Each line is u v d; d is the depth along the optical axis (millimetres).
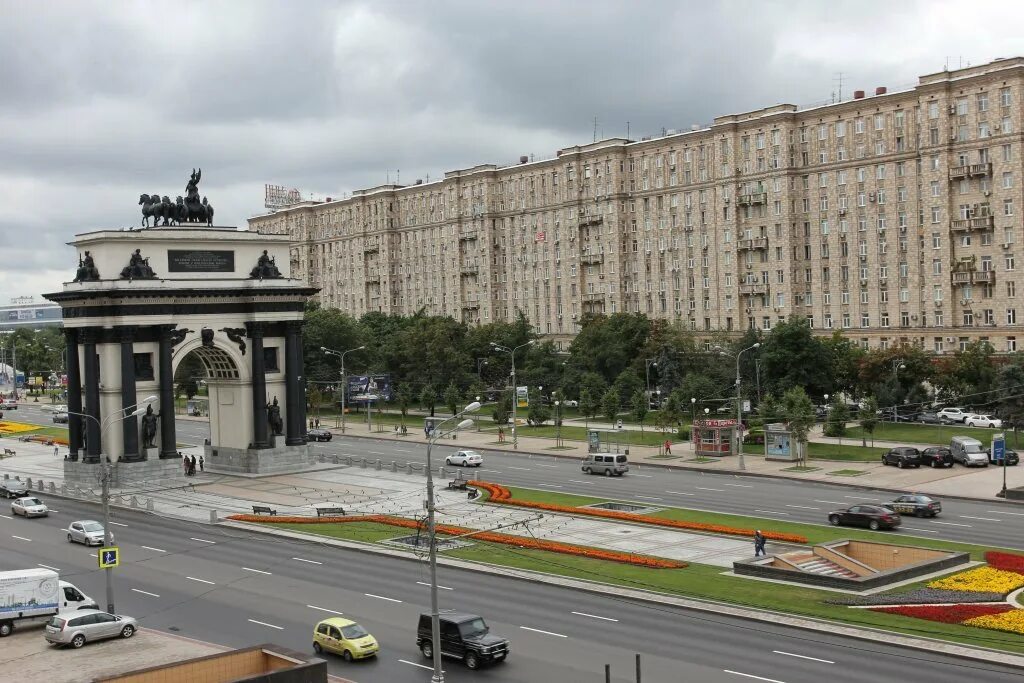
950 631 49031
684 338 164875
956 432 125438
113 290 103000
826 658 45688
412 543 74875
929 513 79000
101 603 60312
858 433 129750
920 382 139125
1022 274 140625
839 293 162875
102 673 47469
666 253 186500
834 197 162625
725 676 43438
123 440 105375
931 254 150750
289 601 59719
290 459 115500
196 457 126000
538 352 181250
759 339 156250
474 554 70312
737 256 174375
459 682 43875
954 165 147500
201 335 110562
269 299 113938
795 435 112188
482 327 194000
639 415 142625
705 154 178875
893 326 156000
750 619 52625
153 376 107750
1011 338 142125
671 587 59094
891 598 54688
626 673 44344
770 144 168250
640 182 190500
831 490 95000
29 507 90438
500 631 51719
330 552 73938
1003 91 141625
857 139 159125
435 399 164875
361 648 47500
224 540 79250
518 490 97500
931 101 149250
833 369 145375
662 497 92438
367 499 95500
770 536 71688
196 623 55625
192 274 110000
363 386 175625
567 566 65500
